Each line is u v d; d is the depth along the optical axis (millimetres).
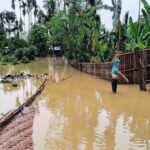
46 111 14609
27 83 24484
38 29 68000
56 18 41875
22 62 52094
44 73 31188
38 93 19625
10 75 28594
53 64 47406
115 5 34875
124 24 34312
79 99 17531
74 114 14039
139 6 28531
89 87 21859
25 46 63594
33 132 11414
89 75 29578
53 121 12867
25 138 10758
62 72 33438
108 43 33250
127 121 12859
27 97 18328
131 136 10984
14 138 10711
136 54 19453
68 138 10789
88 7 40906
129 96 18047
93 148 9898
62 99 17609
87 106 15688
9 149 9680
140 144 10203
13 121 12789
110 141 10484
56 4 47125
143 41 26734
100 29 38906
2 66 46031
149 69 21234
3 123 12195
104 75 25719
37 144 10227
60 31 42438
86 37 37625
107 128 11906
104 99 17328
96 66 27703
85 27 37875
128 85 21734
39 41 67938
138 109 14906
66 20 41125
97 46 34656
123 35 29547
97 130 11688
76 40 40812
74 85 23016
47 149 9820
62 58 63625
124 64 21844
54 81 25547
